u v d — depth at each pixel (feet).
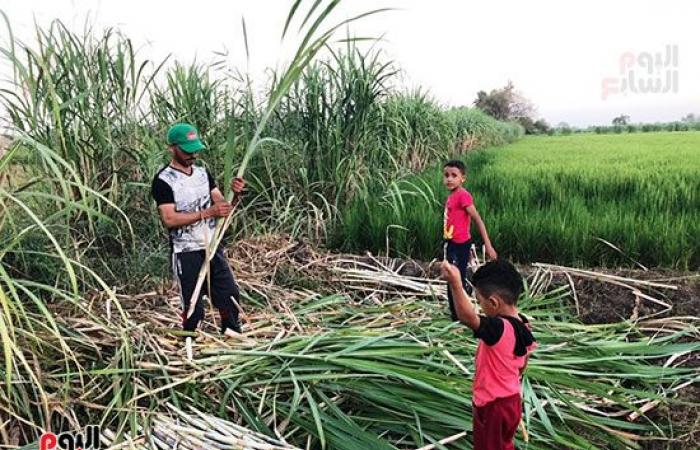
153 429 10.88
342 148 26.53
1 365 11.56
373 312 17.63
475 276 10.14
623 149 74.74
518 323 9.81
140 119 22.59
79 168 19.42
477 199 28.37
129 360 12.17
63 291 14.66
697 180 34.32
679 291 19.39
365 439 11.00
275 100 14.25
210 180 15.37
